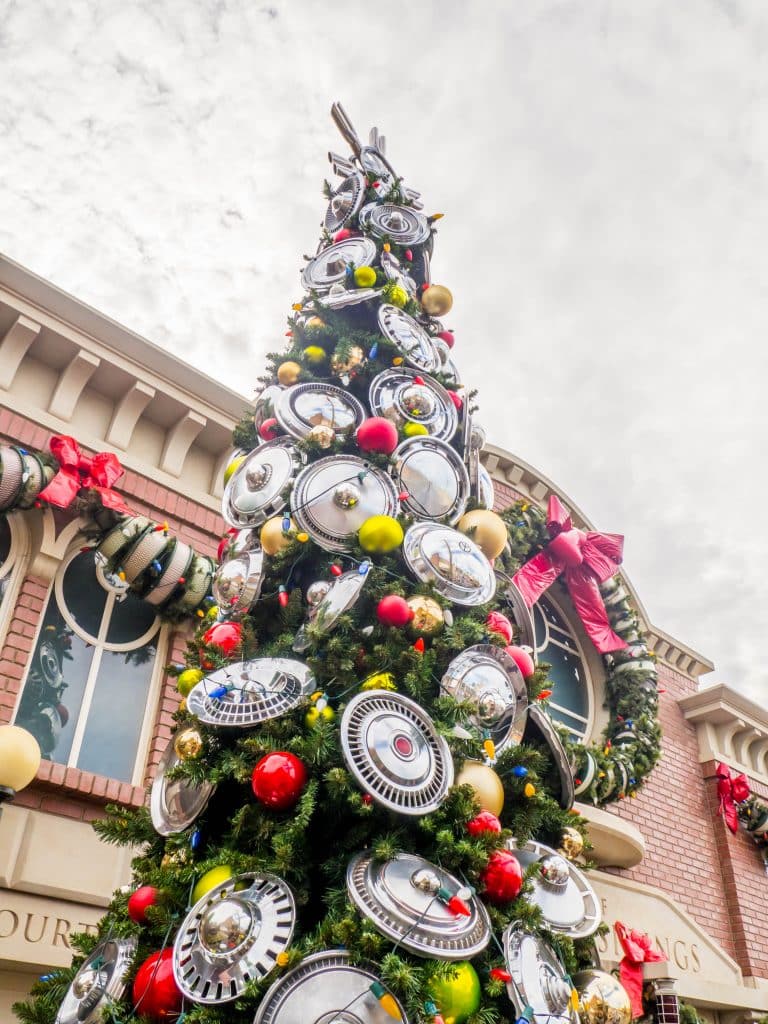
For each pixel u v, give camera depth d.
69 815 5.89
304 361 5.59
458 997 3.16
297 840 3.51
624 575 10.14
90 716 6.51
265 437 5.50
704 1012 8.38
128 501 7.29
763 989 8.77
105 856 5.90
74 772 5.92
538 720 4.43
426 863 3.46
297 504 4.51
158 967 3.25
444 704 3.94
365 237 6.27
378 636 4.18
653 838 9.20
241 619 4.52
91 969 3.67
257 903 3.28
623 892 8.32
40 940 5.43
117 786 6.07
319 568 4.62
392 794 3.49
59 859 5.70
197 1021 3.00
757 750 11.00
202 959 3.16
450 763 3.74
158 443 7.78
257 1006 3.06
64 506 6.22
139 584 6.55
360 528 4.43
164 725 6.65
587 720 8.97
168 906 3.55
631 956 6.55
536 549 9.26
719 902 9.48
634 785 8.15
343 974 3.05
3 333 7.12
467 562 4.55
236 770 3.76
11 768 4.34
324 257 6.26
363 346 5.58
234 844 3.76
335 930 3.07
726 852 9.85
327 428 4.85
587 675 9.29
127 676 6.82
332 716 3.78
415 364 5.50
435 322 6.35
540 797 4.14
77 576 6.92
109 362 7.43
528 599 8.75
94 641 6.77
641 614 10.27
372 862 3.40
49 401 7.23
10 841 5.56
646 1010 6.44
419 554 4.42
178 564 6.57
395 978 2.98
